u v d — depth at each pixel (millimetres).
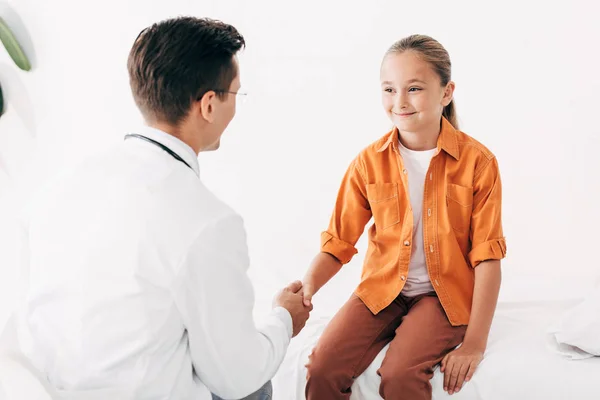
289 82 2199
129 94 2389
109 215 1007
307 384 1429
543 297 1659
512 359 1363
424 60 1407
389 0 2051
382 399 1421
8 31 2348
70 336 1015
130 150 1075
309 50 2164
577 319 1376
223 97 1121
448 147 1471
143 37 1092
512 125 1975
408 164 1521
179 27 1082
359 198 1584
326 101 2182
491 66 1978
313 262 1592
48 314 1039
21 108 2512
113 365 988
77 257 1012
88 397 988
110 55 2373
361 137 2178
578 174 1886
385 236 1542
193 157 1111
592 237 1861
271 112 2230
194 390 1081
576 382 1298
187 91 1074
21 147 2555
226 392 1087
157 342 991
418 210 1514
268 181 2270
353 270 1979
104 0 2324
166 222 980
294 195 2252
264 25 2186
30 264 1089
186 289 975
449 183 1478
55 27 2393
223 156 2297
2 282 2414
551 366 1334
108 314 987
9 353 1074
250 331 1063
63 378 1027
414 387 1337
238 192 2301
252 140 2262
